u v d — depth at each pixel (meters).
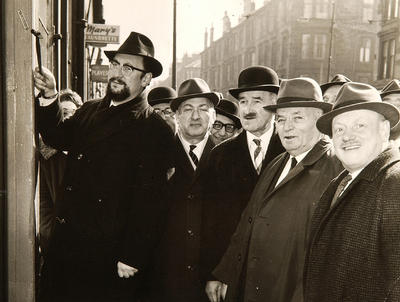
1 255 2.28
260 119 3.27
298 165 2.63
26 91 2.27
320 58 32.94
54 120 2.79
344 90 2.29
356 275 1.94
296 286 2.46
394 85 4.30
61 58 6.09
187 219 3.22
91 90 12.66
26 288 2.32
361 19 33.47
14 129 2.27
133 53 2.88
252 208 2.89
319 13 32.97
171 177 3.27
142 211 2.83
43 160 3.66
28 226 2.30
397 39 23.97
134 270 2.82
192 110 3.31
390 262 1.82
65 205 2.93
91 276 2.87
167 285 3.23
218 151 3.35
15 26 2.23
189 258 3.21
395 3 24.56
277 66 34.38
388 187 1.92
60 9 5.93
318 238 2.15
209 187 3.25
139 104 2.98
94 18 13.55
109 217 2.83
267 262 2.61
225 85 38.47
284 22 33.47
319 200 2.33
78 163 2.93
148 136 2.92
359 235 1.95
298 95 2.70
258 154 3.32
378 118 2.18
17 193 2.29
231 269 3.00
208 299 3.28
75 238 2.87
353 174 2.20
